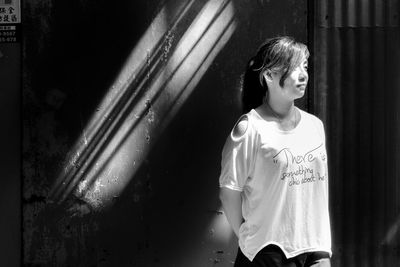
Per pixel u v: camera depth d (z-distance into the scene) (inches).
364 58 151.8
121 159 150.4
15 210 151.3
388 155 153.3
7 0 147.6
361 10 150.9
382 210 154.0
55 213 150.9
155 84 149.6
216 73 150.0
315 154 105.0
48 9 147.6
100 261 151.7
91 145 149.7
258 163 103.6
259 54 108.3
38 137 149.4
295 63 103.7
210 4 148.9
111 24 148.0
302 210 103.8
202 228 152.4
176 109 150.2
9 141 150.2
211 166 151.4
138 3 148.2
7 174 150.6
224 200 107.3
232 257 152.9
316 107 151.8
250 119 105.3
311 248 103.8
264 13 150.0
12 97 149.4
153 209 151.5
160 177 151.0
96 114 149.3
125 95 149.4
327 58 151.6
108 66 148.7
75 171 150.0
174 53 149.3
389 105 152.7
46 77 148.5
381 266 153.6
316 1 150.2
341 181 153.5
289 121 106.4
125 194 150.9
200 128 150.7
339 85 151.9
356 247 153.7
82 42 148.1
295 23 150.6
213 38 149.6
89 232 151.1
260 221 103.9
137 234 151.7
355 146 153.0
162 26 148.6
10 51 148.6
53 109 148.9
